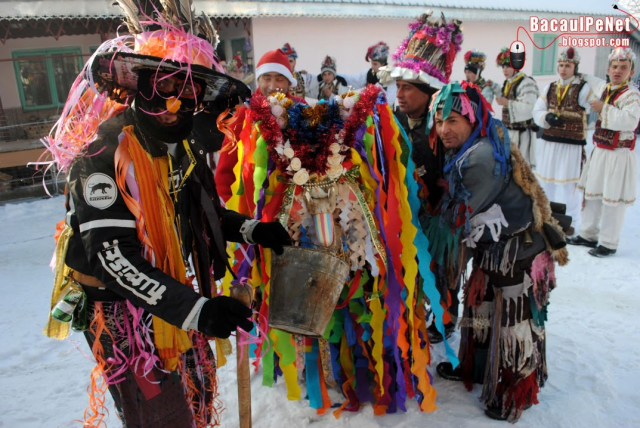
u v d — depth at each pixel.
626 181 4.71
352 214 2.27
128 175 1.57
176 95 1.59
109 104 1.71
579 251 5.02
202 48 1.62
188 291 1.50
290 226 2.26
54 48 9.52
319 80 7.73
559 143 5.61
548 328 3.43
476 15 11.22
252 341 1.93
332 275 2.01
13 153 7.76
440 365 2.94
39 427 2.47
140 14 1.66
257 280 2.45
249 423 1.92
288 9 8.81
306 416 2.53
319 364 2.61
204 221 1.92
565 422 2.46
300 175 2.15
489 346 2.58
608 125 4.64
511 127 6.46
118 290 1.52
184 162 1.78
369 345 2.57
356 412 2.56
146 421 1.76
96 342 1.72
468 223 2.39
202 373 1.98
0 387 2.81
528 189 2.36
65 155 1.60
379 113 2.42
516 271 2.39
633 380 2.79
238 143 2.45
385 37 10.79
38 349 3.22
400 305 2.41
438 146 2.67
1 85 9.24
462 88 2.34
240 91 1.80
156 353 1.74
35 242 5.62
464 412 2.56
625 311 3.68
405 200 2.39
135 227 1.58
